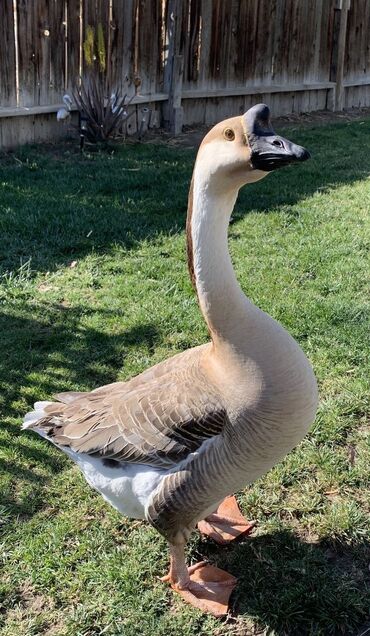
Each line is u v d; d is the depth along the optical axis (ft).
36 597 3.98
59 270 7.34
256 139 3.15
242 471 3.52
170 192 9.55
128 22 12.46
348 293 6.88
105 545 4.26
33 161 10.81
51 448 4.99
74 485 4.69
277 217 8.86
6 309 6.60
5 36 10.88
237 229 8.48
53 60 11.67
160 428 3.55
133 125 13.14
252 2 14.33
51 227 8.18
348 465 4.77
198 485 3.51
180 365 3.83
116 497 3.80
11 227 8.13
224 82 14.51
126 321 6.41
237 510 4.43
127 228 8.29
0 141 11.30
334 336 6.11
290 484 4.66
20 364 5.85
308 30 15.88
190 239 3.41
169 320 6.43
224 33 14.05
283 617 3.77
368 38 17.66
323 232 8.43
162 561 4.18
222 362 3.45
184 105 13.94
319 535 4.26
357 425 5.16
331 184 10.39
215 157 3.24
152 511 3.62
